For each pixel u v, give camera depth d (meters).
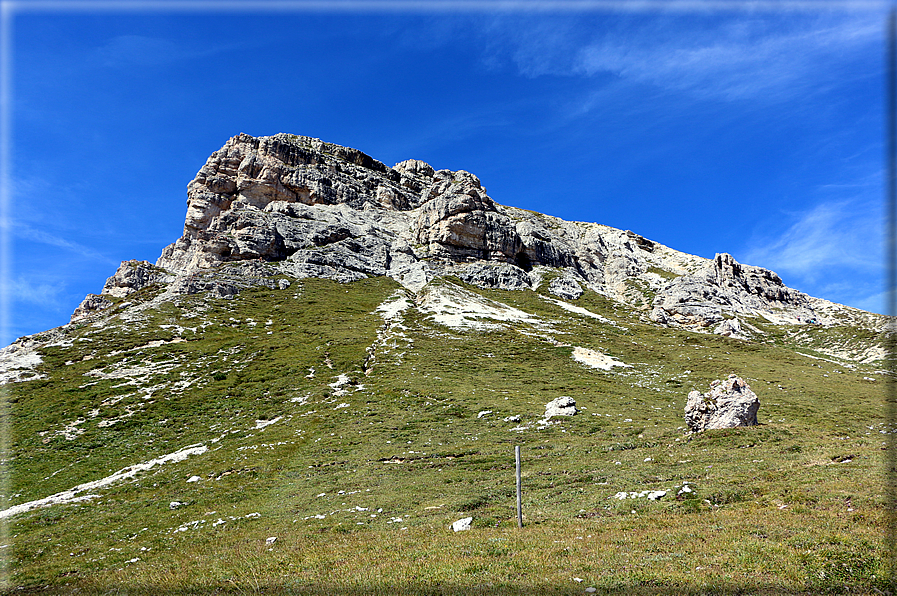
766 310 152.25
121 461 49.78
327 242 155.12
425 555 18.75
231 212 153.12
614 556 16.70
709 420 40.47
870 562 13.93
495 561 17.27
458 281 145.00
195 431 57.28
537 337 99.56
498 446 45.41
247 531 28.02
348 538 23.48
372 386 68.44
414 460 42.88
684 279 145.75
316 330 97.75
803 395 68.19
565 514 23.98
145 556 25.03
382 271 149.50
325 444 48.94
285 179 171.62
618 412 57.09
